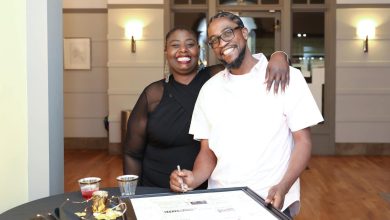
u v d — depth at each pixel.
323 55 7.87
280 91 1.63
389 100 7.77
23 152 2.11
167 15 7.77
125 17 7.81
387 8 7.65
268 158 1.63
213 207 1.28
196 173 1.77
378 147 7.83
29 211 1.52
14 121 2.03
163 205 1.31
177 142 2.10
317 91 7.90
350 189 5.18
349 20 7.71
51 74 2.19
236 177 1.64
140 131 2.17
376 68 7.75
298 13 7.89
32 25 2.11
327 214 4.15
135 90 7.89
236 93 1.67
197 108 1.82
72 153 7.87
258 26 7.95
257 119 1.64
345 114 7.82
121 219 1.32
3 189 1.95
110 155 7.71
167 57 2.13
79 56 8.20
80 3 8.10
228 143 1.67
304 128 1.64
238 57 1.63
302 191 5.09
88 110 8.28
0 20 1.91
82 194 1.67
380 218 4.02
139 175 2.20
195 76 2.16
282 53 1.73
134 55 7.86
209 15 7.89
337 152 7.85
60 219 1.42
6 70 1.96
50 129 2.17
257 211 1.24
